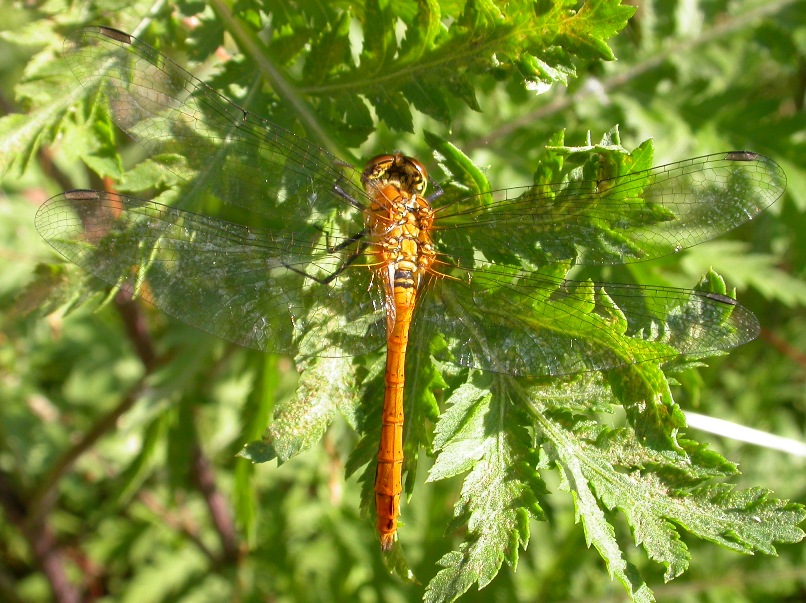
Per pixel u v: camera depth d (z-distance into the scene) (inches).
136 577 8.5
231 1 6.1
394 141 7.1
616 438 5.7
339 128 6.0
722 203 5.8
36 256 8.4
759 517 5.5
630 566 5.5
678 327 5.8
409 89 5.9
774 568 7.8
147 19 6.1
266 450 5.6
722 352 5.7
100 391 9.4
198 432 8.0
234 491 6.8
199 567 8.7
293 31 6.1
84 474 9.1
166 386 7.2
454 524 5.6
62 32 6.0
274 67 6.1
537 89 5.7
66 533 8.9
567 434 5.7
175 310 5.8
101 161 5.9
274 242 5.9
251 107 6.0
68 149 5.9
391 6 5.9
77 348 9.3
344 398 5.8
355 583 7.8
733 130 7.4
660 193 5.8
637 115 7.3
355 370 5.8
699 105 7.4
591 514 5.6
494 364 5.8
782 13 7.5
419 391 5.8
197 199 5.9
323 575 7.9
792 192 7.3
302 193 6.0
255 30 6.1
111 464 9.1
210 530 8.9
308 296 5.9
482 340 5.8
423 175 6.1
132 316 7.7
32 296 5.8
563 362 5.7
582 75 7.4
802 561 7.8
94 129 5.9
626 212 5.8
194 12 6.1
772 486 8.3
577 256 5.9
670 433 5.6
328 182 6.0
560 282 5.8
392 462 5.7
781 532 5.5
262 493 8.3
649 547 5.5
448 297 5.9
